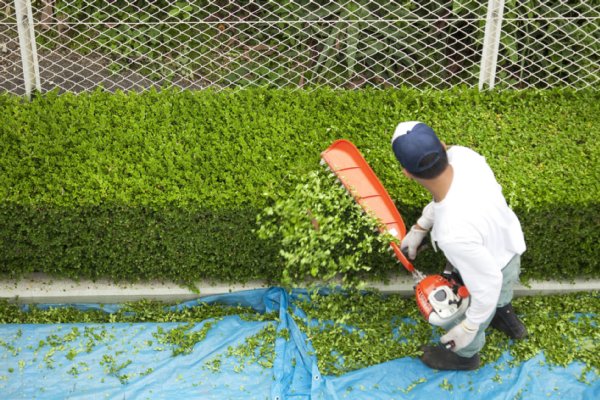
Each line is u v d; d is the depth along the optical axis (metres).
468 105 5.18
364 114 5.07
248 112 5.05
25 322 4.73
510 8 5.56
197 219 4.57
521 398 4.32
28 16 5.03
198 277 4.82
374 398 4.28
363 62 5.81
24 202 4.47
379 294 4.81
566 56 5.69
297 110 5.05
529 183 4.67
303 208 4.39
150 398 4.28
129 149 4.78
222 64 5.95
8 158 4.68
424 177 3.54
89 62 5.96
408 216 4.65
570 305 4.83
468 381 4.38
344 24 5.68
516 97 5.24
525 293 4.92
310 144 4.82
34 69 5.23
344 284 4.62
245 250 4.69
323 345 4.52
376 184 4.38
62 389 4.30
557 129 5.06
